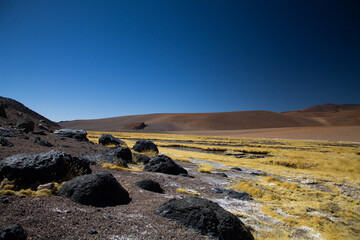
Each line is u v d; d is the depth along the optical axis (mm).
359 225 8891
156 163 14312
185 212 6176
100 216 5625
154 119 198875
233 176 16672
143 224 5508
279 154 34906
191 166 19766
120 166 13258
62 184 7367
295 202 11336
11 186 6703
